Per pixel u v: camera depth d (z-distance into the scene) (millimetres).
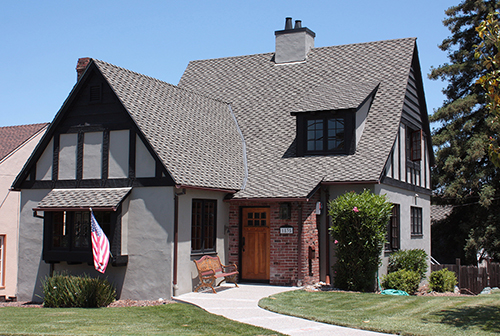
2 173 23078
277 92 21938
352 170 16953
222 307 12617
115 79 15984
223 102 22031
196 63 25781
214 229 16312
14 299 19219
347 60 22344
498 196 29359
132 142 15070
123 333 9773
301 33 23234
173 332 9867
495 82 10805
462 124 30938
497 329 9914
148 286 14430
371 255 15422
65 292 14047
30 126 26375
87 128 15820
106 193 14977
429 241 23688
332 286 16078
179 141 16188
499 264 21578
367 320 10781
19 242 16672
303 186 16422
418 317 11102
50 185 16266
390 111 19062
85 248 15047
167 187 14453
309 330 10016
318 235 17094
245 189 16938
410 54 21438
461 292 21516
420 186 22453
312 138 18531
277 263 16203
